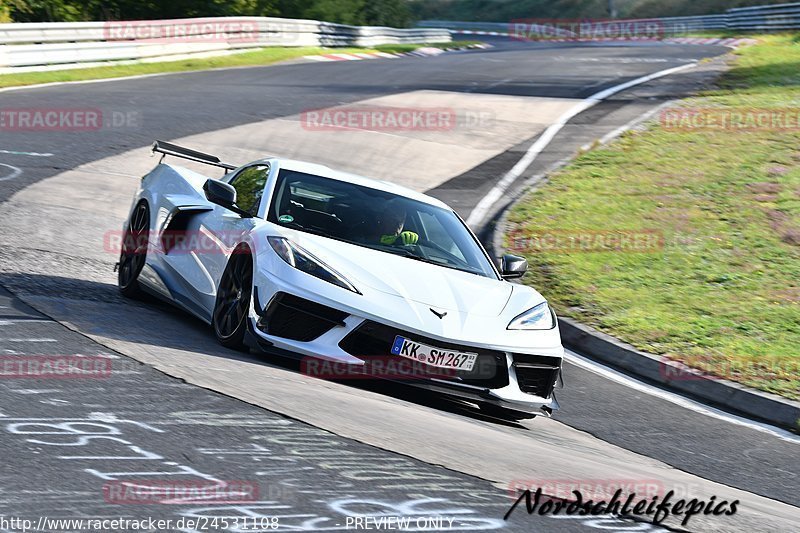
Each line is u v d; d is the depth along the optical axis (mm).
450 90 55594
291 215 14516
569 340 20703
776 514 9969
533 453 10711
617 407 16422
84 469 7250
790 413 16688
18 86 46312
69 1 79875
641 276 24734
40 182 27172
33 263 18266
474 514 7305
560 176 35781
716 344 19938
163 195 16812
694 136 42625
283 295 12672
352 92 52969
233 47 75875
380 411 11031
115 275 18938
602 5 175000
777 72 63625
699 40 113000
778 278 24953
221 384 10727
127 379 10367
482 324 12969
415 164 36969
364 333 12375
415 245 14727
